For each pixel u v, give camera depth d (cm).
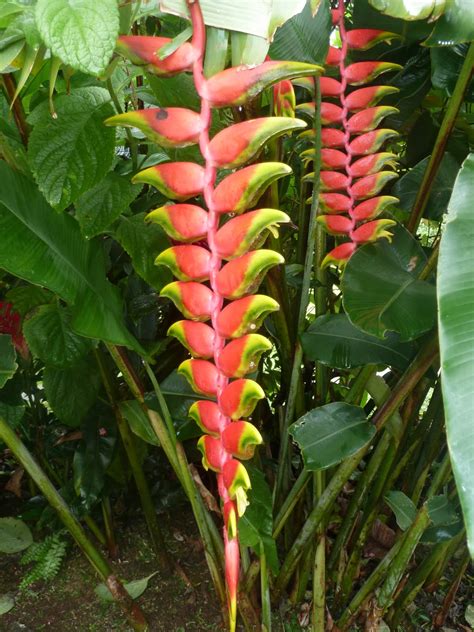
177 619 111
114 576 103
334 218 83
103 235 103
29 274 66
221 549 101
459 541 112
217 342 54
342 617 109
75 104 73
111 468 119
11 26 51
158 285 84
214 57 52
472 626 116
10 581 119
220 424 55
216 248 52
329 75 90
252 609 102
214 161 51
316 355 91
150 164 92
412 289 80
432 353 83
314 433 88
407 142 116
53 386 105
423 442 124
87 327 72
